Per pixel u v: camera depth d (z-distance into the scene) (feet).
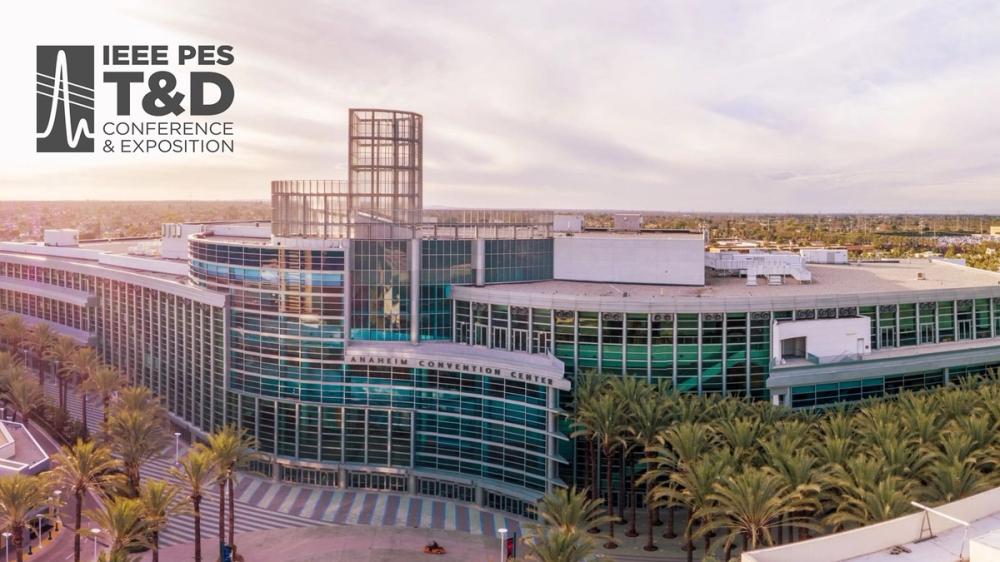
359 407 303.27
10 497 208.64
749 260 367.25
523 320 291.38
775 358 281.33
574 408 268.21
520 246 332.60
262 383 317.01
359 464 304.09
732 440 221.46
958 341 323.78
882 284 343.46
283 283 310.45
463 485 291.79
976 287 329.31
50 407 380.37
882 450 204.74
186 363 364.17
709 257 374.63
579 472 274.77
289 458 311.06
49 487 232.12
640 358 278.05
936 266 426.92
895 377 301.43
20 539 213.05
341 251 304.50
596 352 280.51
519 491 276.41
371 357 300.61
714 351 279.69
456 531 264.31
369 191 326.85
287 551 250.16
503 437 285.02
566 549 177.37
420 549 249.96
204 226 472.03
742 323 280.72
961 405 244.22
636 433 238.07
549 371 266.98
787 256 366.63
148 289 401.90
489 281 320.91
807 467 193.77
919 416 222.89
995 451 204.44
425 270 307.99
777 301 283.18
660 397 250.37
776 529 225.56
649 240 337.93
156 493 211.00
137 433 265.75
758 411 246.06
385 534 262.26
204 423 348.18
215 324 336.49
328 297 305.53
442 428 297.12
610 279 342.44
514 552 210.59
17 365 395.34
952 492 185.88
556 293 304.30
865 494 177.37
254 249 316.60
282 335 311.47
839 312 297.12
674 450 235.61
